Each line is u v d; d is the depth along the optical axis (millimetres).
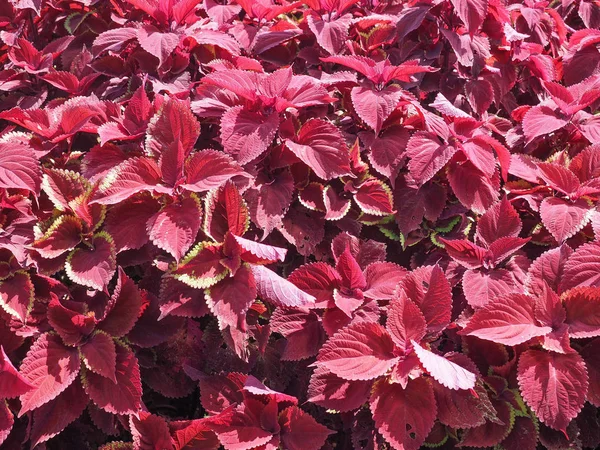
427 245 917
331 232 914
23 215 797
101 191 761
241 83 863
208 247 773
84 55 1041
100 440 846
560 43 1142
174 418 901
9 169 772
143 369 845
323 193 865
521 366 736
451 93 1006
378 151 886
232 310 751
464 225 891
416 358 736
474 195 872
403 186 903
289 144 841
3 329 761
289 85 891
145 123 875
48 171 797
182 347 846
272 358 851
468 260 835
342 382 755
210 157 799
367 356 742
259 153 818
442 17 996
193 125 828
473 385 703
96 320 769
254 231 863
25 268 771
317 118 874
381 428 725
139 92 868
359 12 1074
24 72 1051
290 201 852
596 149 903
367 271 838
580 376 718
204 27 987
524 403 764
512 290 806
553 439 769
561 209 842
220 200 796
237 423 762
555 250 807
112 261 762
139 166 790
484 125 966
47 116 881
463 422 735
